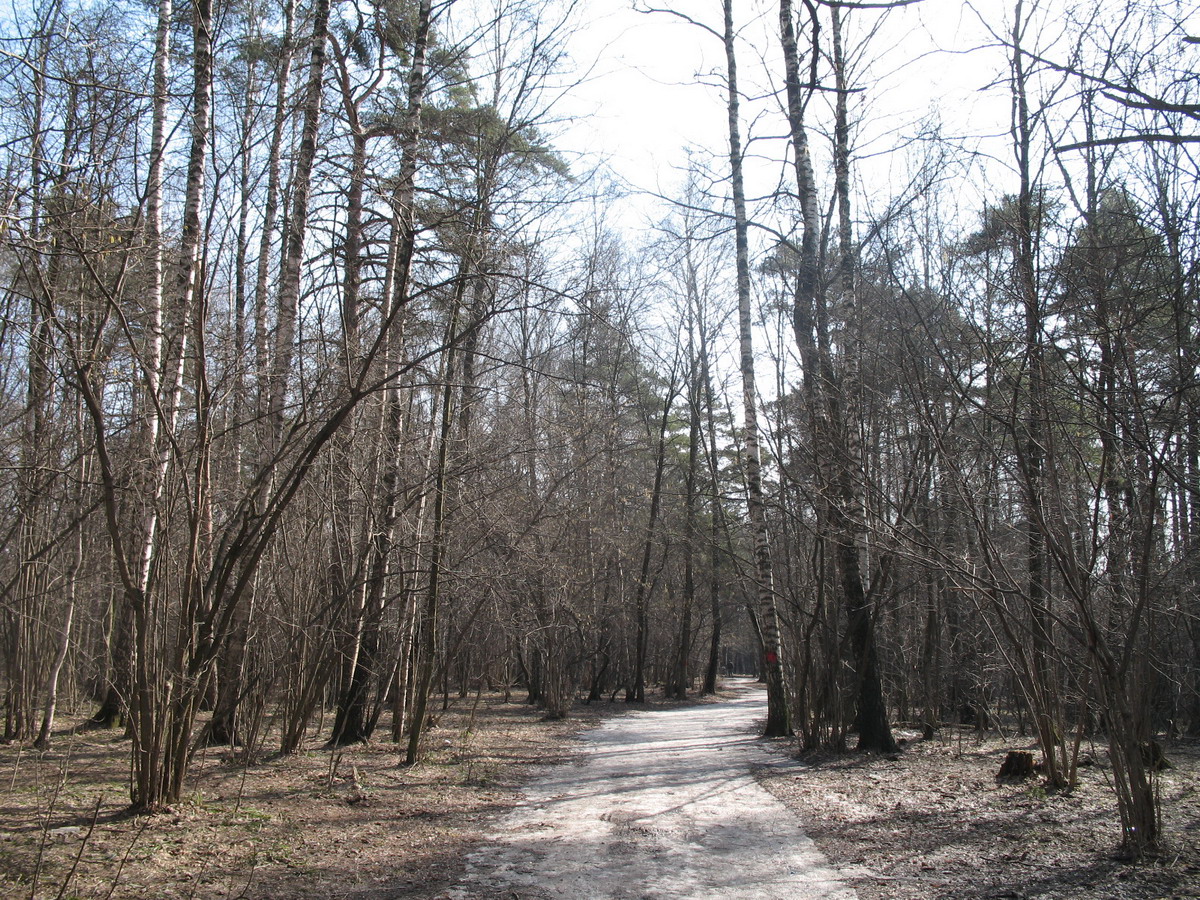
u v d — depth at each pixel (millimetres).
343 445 9469
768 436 12227
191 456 7637
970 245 7008
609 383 23750
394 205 6965
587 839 6613
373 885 5320
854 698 11477
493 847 6379
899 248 8719
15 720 11398
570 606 17719
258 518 6613
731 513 26641
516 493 13250
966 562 7555
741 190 14359
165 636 6805
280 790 8211
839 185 12094
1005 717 16203
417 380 11109
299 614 10141
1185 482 4918
